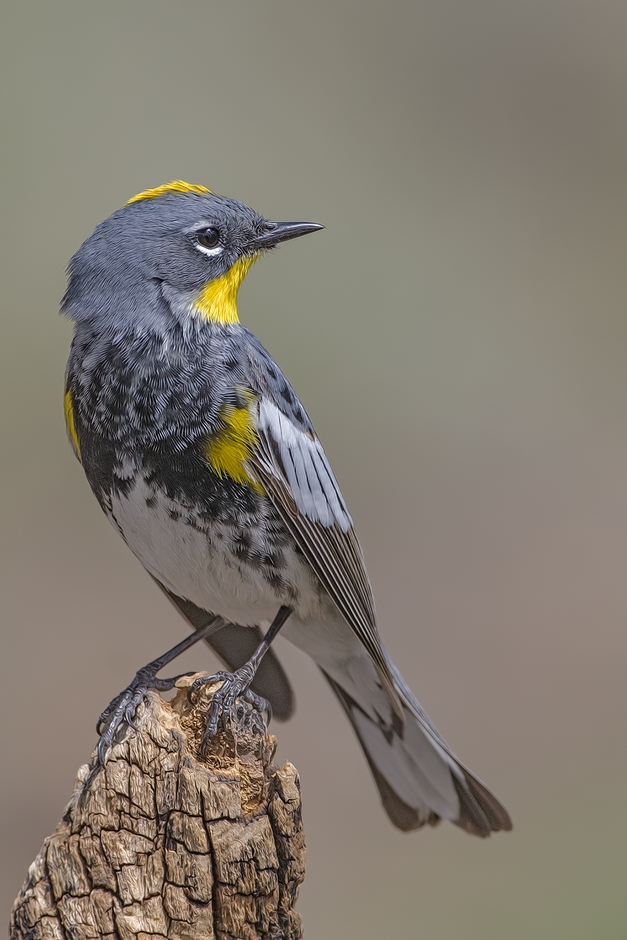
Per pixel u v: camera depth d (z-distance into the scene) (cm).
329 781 1554
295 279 2103
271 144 2255
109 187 2095
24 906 704
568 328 2173
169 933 691
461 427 2039
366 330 2095
